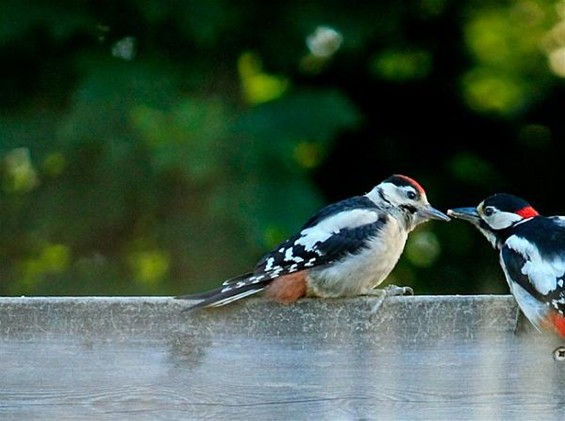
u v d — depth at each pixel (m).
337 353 6.94
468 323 6.96
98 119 13.26
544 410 6.95
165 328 6.89
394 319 6.95
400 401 6.91
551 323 6.98
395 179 8.61
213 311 6.93
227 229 13.37
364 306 6.95
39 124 13.90
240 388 6.90
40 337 6.86
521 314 6.98
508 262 7.65
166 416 6.87
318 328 6.95
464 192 16.39
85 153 13.78
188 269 13.78
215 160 13.12
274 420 6.89
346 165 16.19
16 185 14.34
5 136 13.76
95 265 14.46
